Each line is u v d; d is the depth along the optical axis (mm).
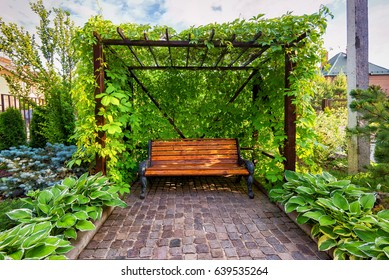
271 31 2723
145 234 2230
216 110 4621
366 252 1493
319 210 2070
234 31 2730
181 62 4016
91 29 2754
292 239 2137
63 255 1561
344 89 13508
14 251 1440
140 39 2859
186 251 1951
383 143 1802
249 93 4516
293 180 2674
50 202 2135
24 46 6789
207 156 3883
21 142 5578
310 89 3104
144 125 4281
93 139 2916
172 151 3885
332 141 4676
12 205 2605
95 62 2900
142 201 3123
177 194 3420
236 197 3285
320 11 2596
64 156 3828
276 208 2869
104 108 3002
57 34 6914
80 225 1967
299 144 3141
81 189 2393
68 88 5145
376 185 2033
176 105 4574
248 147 4457
